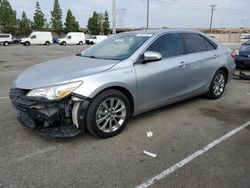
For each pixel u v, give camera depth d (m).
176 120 4.60
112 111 3.84
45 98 3.36
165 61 4.50
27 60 15.41
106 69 3.79
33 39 42.88
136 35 4.72
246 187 2.73
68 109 3.50
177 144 3.68
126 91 3.96
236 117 4.79
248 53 9.38
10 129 4.13
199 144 3.69
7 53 21.75
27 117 3.62
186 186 2.75
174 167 3.10
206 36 5.66
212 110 5.17
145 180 2.85
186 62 4.84
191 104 5.54
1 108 5.21
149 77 4.18
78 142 3.71
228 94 6.48
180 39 4.95
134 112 4.18
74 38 46.47
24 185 2.75
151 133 4.04
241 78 8.54
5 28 63.75
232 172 2.99
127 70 3.93
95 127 3.65
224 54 5.89
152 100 4.38
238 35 57.94
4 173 2.96
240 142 3.75
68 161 3.21
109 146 3.61
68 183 2.79
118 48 4.52
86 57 4.60
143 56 4.16
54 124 3.59
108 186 2.75
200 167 3.10
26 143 3.67
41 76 3.71
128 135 3.96
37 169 3.04
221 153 3.43
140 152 3.45
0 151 3.44
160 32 4.67
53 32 71.38
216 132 4.11
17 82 3.84
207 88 5.58
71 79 3.47
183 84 4.88
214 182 2.81
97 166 3.11
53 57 17.75
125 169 3.05
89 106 3.56
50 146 3.59
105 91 3.69
